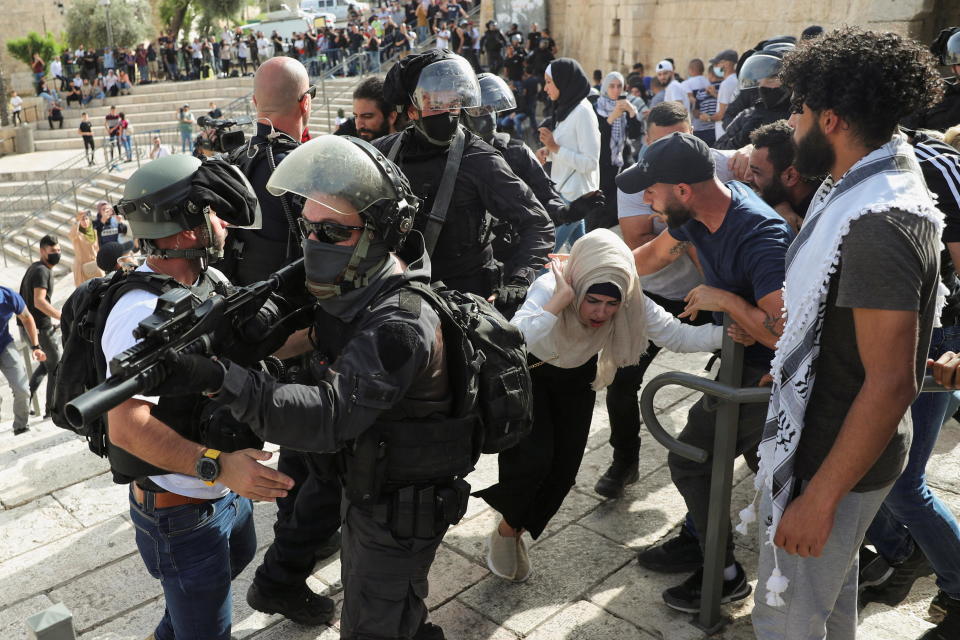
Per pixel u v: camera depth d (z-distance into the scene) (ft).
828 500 6.05
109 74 98.58
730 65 32.73
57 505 12.85
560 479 9.83
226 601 7.57
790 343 6.20
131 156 84.94
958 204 7.99
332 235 6.35
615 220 23.94
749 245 8.23
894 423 5.78
